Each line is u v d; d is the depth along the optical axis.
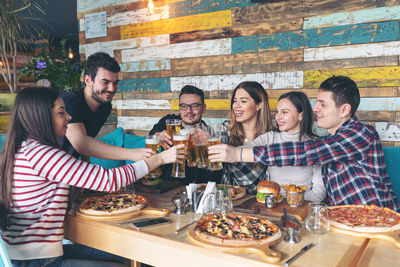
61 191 1.48
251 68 2.88
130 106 3.65
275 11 2.73
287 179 1.96
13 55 3.92
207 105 3.14
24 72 3.79
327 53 2.56
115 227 1.43
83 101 2.03
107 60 1.93
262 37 2.81
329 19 2.53
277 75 2.77
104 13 3.70
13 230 1.43
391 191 1.82
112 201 1.69
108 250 1.46
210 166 1.77
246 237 1.23
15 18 3.83
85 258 1.69
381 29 2.36
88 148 1.91
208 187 1.60
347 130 1.69
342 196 1.79
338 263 1.10
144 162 1.65
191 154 1.80
